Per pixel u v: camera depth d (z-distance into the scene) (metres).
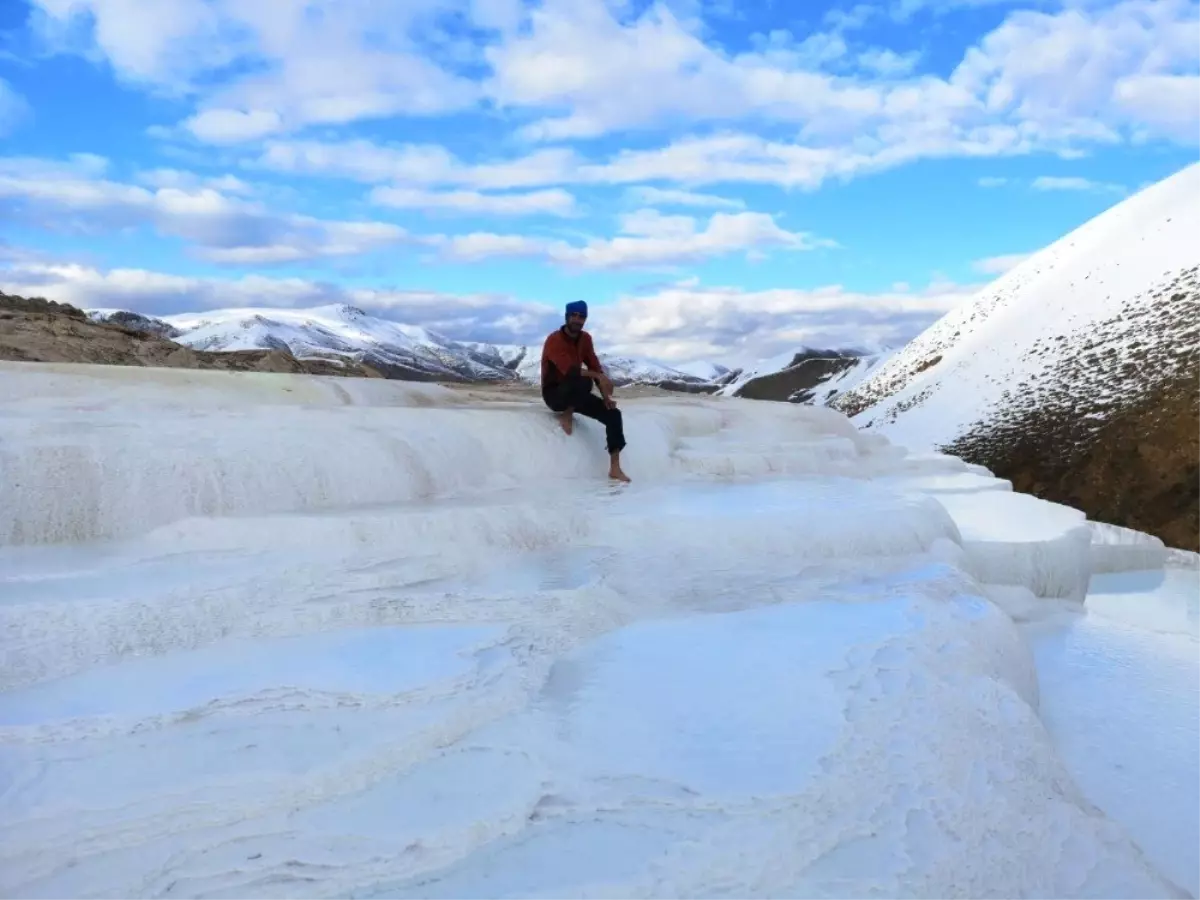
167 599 3.31
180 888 2.11
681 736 2.85
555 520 4.94
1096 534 12.07
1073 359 37.16
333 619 3.56
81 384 6.29
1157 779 3.94
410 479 5.36
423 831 2.29
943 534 5.80
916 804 2.68
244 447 4.80
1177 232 41.56
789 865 2.35
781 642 3.70
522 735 2.81
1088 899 2.58
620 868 2.24
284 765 2.45
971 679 3.56
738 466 7.52
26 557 3.85
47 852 2.12
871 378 63.34
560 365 6.43
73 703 2.70
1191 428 26.73
